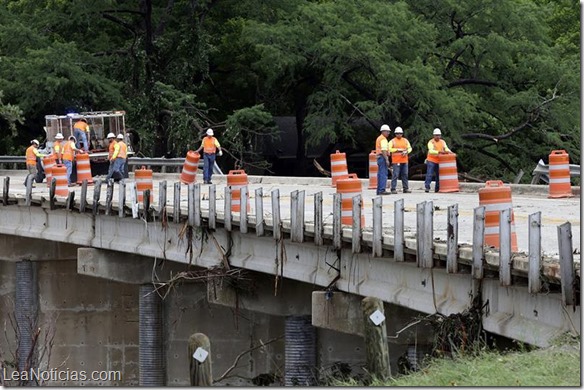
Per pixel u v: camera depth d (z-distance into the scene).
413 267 42.88
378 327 32.97
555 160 71.06
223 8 141.88
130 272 70.12
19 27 132.25
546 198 71.19
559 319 34.53
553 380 29.52
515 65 130.75
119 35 147.38
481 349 36.44
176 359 74.88
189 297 74.19
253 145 135.12
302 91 138.38
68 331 81.50
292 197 48.81
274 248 52.72
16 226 77.38
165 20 136.75
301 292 58.16
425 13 132.50
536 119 128.00
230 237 56.28
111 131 101.69
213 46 137.62
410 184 83.19
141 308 73.75
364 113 123.75
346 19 128.12
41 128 137.88
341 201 47.59
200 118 133.50
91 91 129.88
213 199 56.34
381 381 32.69
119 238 66.38
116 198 71.75
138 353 81.25
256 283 57.62
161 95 130.50
